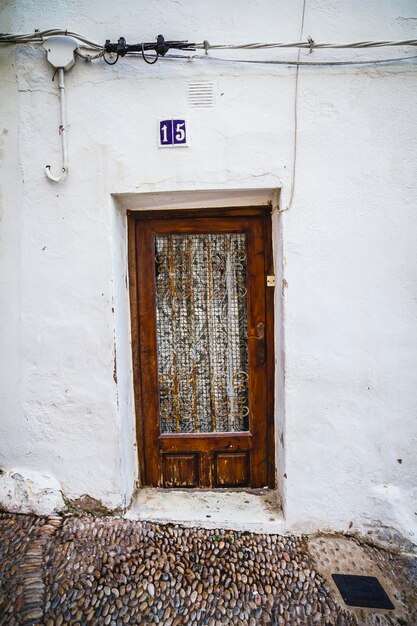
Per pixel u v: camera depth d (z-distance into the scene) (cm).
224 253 252
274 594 197
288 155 219
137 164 222
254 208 244
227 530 233
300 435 231
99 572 203
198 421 262
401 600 196
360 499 232
